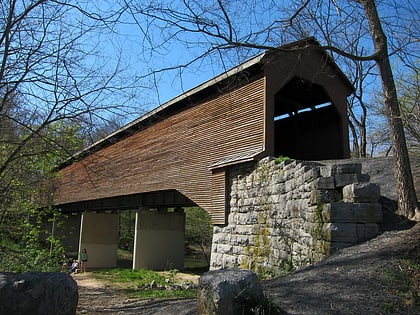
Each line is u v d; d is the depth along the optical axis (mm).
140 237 19594
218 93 13141
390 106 7254
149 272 17906
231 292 3869
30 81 6832
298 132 16328
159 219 20125
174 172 15180
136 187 18078
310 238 7117
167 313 5703
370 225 6281
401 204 6918
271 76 11195
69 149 7938
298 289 4867
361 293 4457
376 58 7344
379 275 4848
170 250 20109
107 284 14203
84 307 8008
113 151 20688
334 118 14219
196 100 14375
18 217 10570
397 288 4508
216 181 12461
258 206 10125
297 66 11875
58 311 4121
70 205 30109
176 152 15234
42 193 11164
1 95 7094
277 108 16703
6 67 6754
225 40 6445
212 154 13031
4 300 3980
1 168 7426
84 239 25250
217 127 12992
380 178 9484
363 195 6344
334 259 5812
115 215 26438
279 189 9070
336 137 13953
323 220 6621
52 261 10883
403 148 7062
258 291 4012
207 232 29844
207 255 30344
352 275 4988
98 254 25359
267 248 9383
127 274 17516
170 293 9812
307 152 15578
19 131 7582
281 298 4652
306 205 7410
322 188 6859
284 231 8578
